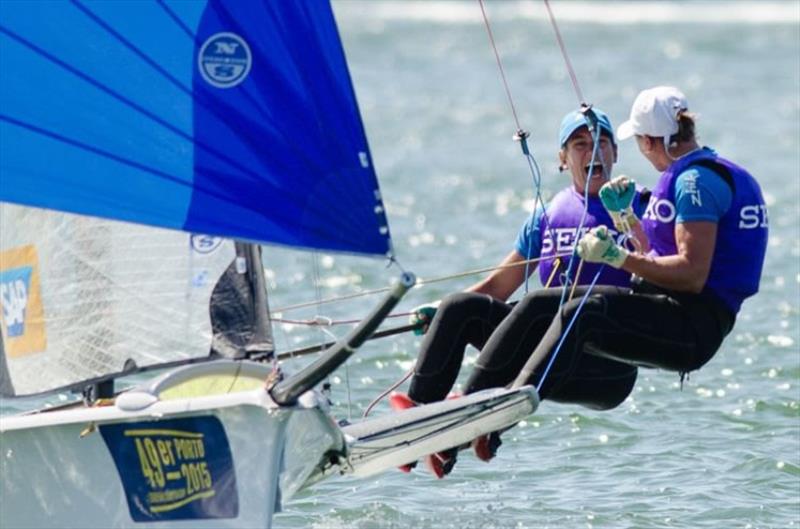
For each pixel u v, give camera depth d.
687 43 164.62
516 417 23.73
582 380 26.41
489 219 68.38
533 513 29.00
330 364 21.42
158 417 22.09
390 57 166.62
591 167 26.20
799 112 107.06
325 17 21.36
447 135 104.19
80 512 23.06
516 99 124.75
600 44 168.50
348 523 28.56
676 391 37.81
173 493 22.50
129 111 21.31
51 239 24.20
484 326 26.05
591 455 32.75
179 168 21.23
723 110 109.19
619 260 24.53
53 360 24.38
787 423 34.94
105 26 21.36
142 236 23.91
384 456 23.67
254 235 21.17
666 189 25.61
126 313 24.00
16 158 21.36
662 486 30.53
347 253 21.22
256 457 21.91
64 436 22.64
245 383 23.61
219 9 21.31
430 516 28.94
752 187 25.80
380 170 86.44
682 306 25.42
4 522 23.48
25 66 21.42
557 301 25.23
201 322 23.86
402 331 27.59
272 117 21.30
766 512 28.81
